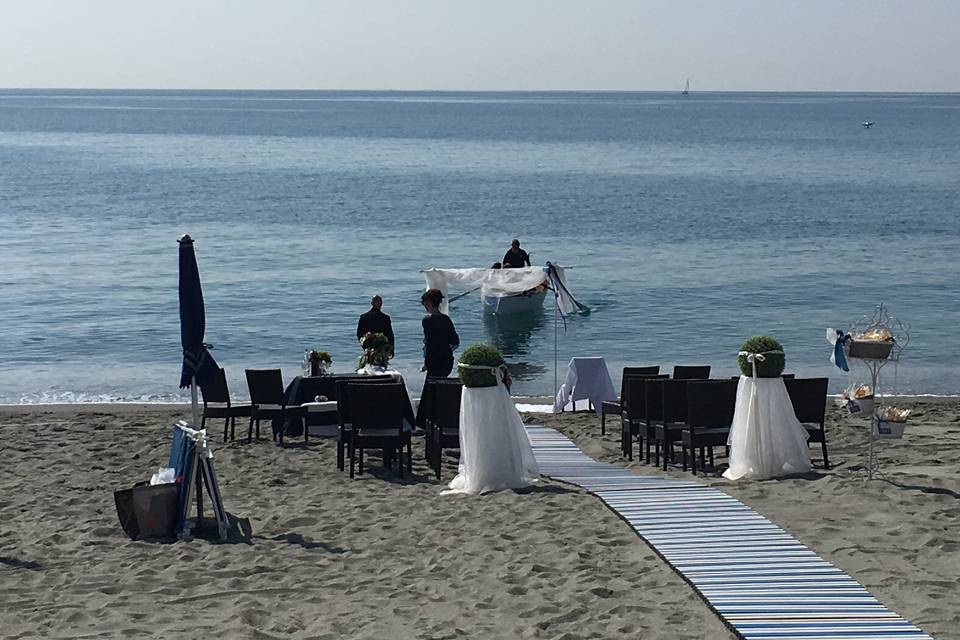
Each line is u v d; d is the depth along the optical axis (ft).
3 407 57.11
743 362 38.47
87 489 38.88
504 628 23.49
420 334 83.51
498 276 65.46
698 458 44.11
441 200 191.01
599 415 54.29
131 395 65.21
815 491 34.68
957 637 21.88
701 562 26.99
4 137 461.78
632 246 133.39
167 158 315.78
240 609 25.11
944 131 534.37
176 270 111.86
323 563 28.99
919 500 32.86
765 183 228.63
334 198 194.39
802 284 104.17
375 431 40.70
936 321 86.69
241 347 78.54
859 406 35.63
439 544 30.42
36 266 114.42
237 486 39.06
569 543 29.71
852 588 24.77
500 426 37.32
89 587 27.27
